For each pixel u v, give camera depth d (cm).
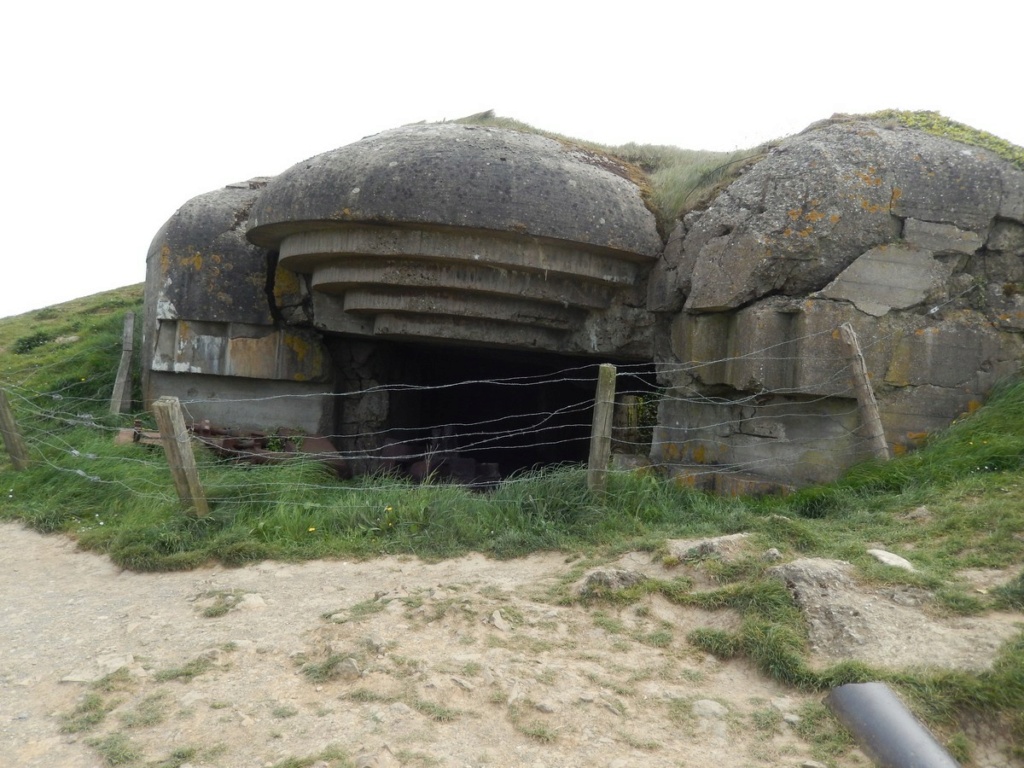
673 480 638
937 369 632
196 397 905
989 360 637
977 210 636
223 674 375
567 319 782
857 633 370
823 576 409
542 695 343
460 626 411
